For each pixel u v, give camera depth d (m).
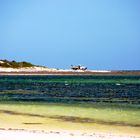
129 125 30.09
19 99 56.16
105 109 41.78
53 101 52.47
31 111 39.44
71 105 46.31
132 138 23.67
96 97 60.69
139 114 37.22
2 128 27.12
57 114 36.88
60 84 113.69
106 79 170.38
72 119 33.38
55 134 24.28
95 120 32.72
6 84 114.19
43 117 34.62
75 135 24.12
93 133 25.78
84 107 43.88
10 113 37.56
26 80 153.50
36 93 70.88
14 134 23.81
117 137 23.94
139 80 153.62
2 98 58.41
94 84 113.19
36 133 24.48
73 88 89.56
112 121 32.22
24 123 30.59
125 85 105.31
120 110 40.88
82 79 170.12
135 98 58.66
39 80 154.50
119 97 60.72
